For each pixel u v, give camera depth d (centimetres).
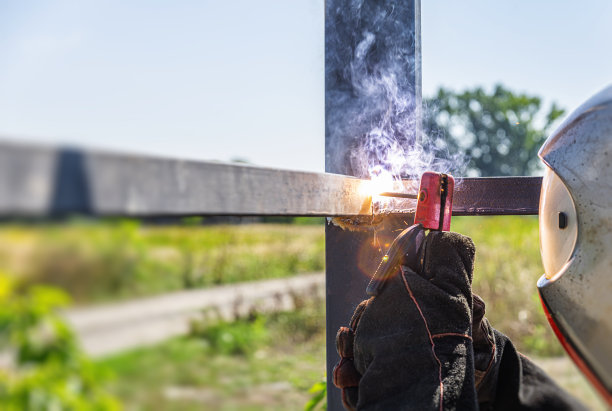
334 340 134
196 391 496
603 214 89
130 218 55
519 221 992
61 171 44
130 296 803
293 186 82
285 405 470
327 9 140
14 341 132
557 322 99
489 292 645
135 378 517
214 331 639
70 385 134
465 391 84
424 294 89
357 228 131
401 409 81
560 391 115
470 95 3080
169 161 56
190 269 927
